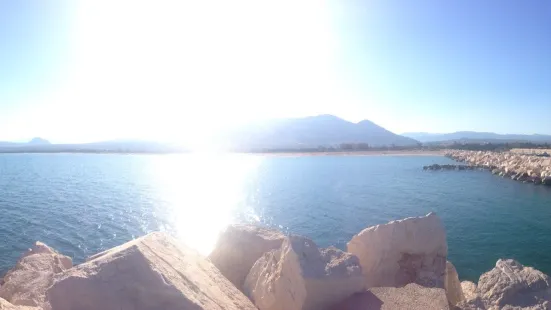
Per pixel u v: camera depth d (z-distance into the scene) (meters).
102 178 58.09
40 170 75.19
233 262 9.00
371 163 84.88
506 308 6.98
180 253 5.79
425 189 41.41
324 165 80.38
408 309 5.41
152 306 4.09
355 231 22.89
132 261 4.35
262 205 32.47
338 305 5.71
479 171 62.12
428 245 8.06
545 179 43.50
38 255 8.62
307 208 30.59
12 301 6.45
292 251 6.11
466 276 15.28
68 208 30.56
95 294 4.02
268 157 119.12
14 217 26.66
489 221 25.34
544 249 18.83
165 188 45.19
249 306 5.83
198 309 4.21
